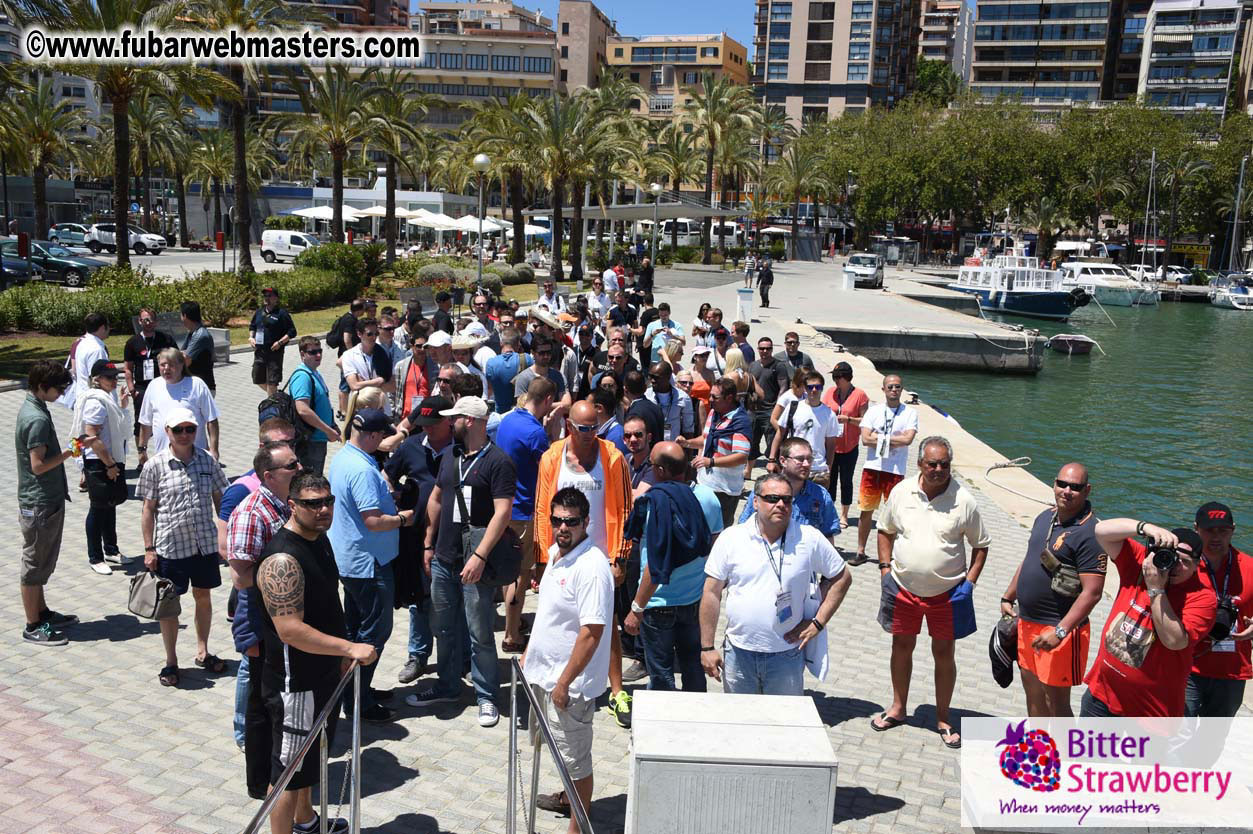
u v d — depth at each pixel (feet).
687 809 12.18
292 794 15.30
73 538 32.04
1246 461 80.02
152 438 30.12
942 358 118.52
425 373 38.04
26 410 23.16
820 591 18.78
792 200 314.14
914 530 20.84
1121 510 65.82
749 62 532.73
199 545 21.99
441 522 21.09
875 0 467.52
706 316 53.11
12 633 24.32
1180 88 428.56
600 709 22.38
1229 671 18.54
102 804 17.03
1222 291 254.47
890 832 17.44
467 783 18.63
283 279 107.45
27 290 84.64
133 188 313.53
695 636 20.61
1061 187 293.64
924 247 351.25
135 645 24.17
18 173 231.09
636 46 495.00
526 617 26.96
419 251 204.13
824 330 116.47
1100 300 252.62
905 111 323.98
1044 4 480.64
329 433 33.42
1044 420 94.53
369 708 20.89
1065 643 18.58
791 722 13.25
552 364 38.19
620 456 22.63
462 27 491.31
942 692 21.20
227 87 99.66
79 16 86.28
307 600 15.19
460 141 203.62
